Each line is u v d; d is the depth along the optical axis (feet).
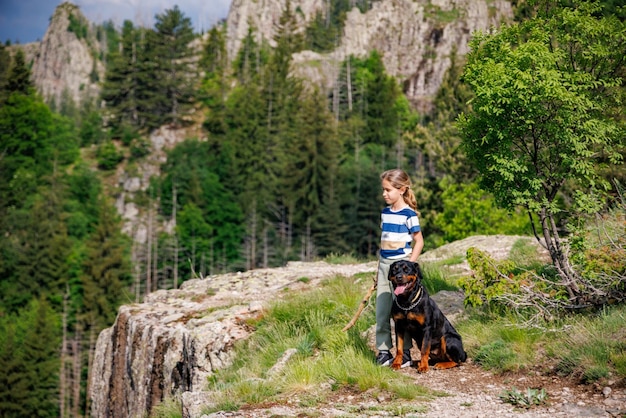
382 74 445.37
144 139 395.34
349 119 388.78
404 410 17.54
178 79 435.53
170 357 32.86
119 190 339.98
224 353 30.01
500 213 88.58
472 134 24.88
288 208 246.47
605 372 18.11
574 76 23.25
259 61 510.99
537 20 24.66
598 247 24.54
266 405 19.57
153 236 288.30
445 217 95.35
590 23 23.38
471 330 23.52
